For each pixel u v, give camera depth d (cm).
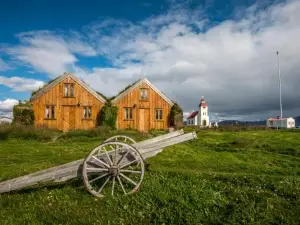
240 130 4047
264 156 1911
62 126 4016
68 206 926
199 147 2223
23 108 3859
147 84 4278
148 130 4150
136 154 991
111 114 4053
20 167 1424
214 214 898
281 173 1520
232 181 1228
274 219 902
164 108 4294
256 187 1151
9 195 1026
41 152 1928
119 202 940
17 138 2708
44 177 1002
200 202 943
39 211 898
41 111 3997
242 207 945
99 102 4116
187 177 1221
